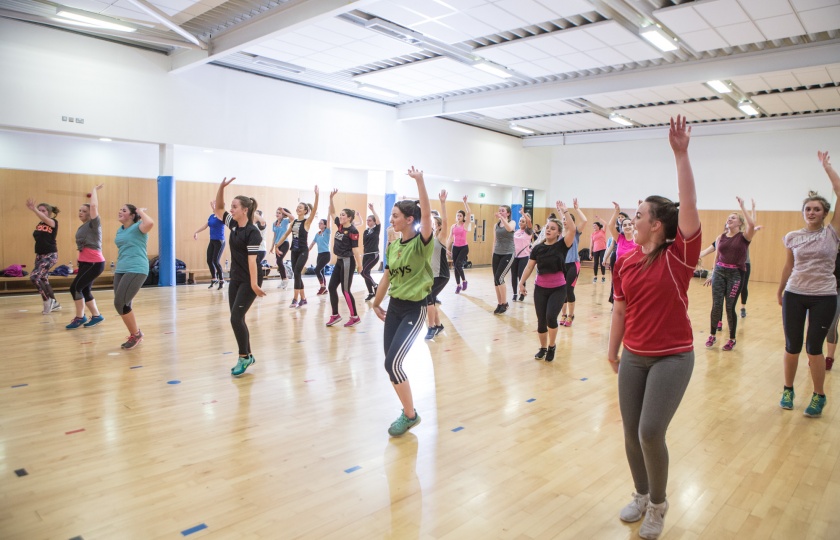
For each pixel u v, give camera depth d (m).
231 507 2.33
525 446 3.10
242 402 3.70
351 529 2.18
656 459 2.10
